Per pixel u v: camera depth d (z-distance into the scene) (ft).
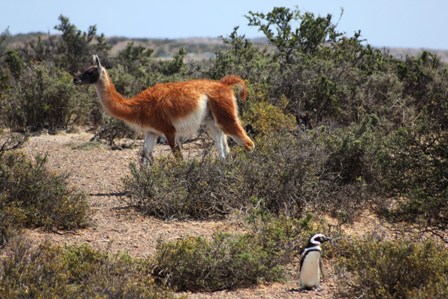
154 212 151.84
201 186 152.25
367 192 154.81
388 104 240.94
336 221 148.66
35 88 272.10
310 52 283.79
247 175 152.05
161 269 112.37
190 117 175.94
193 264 111.86
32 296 92.02
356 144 167.73
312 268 108.06
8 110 269.85
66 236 132.46
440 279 96.32
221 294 109.09
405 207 134.51
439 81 257.96
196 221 148.25
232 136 180.34
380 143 168.14
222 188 152.76
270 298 106.01
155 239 132.67
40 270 98.22
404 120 231.09
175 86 178.09
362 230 142.51
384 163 141.38
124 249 125.59
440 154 136.36
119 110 177.37
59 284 96.99
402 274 101.35
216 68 264.31
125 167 200.44
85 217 140.15
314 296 106.63
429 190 135.33
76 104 273.54
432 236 132.57
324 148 164.96
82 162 206.49
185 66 299.99
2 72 331.16
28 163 146.41
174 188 151.33
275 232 123.85
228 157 159.94
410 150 138.10
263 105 219.61
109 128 239.30
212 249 114.93
